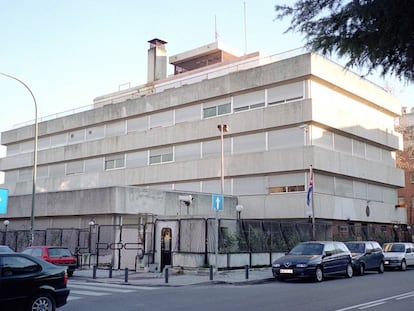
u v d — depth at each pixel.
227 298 13.77
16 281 10.22
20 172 58.12
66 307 12.05
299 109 34.25
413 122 58.12
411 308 11.71
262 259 24.56
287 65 35.16
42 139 55.53
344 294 14.73
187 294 14.89
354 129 37.88
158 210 31.45
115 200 29.27
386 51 6.85
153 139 43.34
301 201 33.50
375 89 41.34
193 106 41.44
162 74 54.50
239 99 38.31
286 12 7.13
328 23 6.84
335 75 36.31
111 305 12.41
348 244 24.72
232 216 35.41
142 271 24.25
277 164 34.88
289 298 13.69
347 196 37.12
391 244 28.77
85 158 49.91
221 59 51.59
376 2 6.23
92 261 27.31
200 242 22.98
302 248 20.78
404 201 56.22
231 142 38.28
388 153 43.91
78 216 32.75
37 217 36.16
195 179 39.78
